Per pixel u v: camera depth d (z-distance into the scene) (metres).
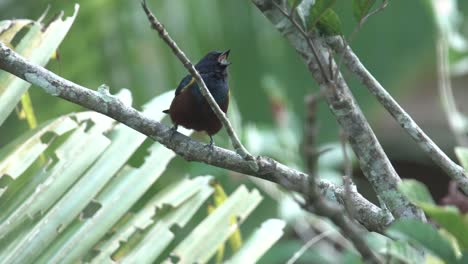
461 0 13.68
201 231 8.41
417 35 15.04
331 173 12.48
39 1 12.34
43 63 8.53
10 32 8.65
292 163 12.29
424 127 22.56
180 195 8.63
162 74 12.88
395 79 15.38
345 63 7.74
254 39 13.70
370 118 15.40
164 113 10.19
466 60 11.77
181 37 13.15
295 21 6.93
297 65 14.17
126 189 8.33
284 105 12.73
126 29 12.71
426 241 5.18
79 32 12.41
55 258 7.64
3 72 8.44
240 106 13.88
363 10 6.98
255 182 11.94
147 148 9.15
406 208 7.38
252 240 8.54
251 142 11.95
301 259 11.18
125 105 8.16
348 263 5.48
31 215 7.80
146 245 8.12
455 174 7.75
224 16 13.46
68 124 8.34
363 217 7.78
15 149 8.07
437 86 22.12
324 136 14.09
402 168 22.92
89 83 12.53
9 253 7.52
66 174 8.09
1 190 7.87
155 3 13.04
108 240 8.00
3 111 8.27
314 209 4.66
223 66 10.64
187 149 8.26
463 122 11.52
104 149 8.28
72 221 7.88
